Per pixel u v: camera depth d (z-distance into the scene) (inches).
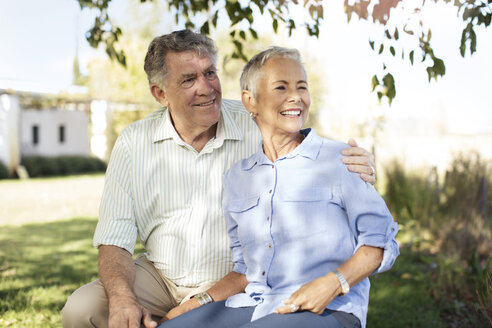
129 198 93.8
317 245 71.8
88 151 951.6
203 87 88.0
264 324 65.5
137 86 564.4
